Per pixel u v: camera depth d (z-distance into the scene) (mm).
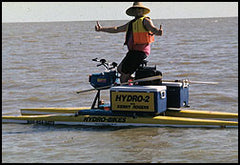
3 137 8406
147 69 8859
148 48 8969
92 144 7750
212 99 11867
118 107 8938
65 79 16000
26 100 12375
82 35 56844
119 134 8398
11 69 19172
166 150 7266
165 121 8836
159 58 23234
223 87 13617
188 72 17359
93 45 35406
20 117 9695
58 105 11758
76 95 12945
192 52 26266
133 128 8805
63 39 46531
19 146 7719
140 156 6996
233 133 8250
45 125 9414
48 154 7207
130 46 8922
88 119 9227
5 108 11398
